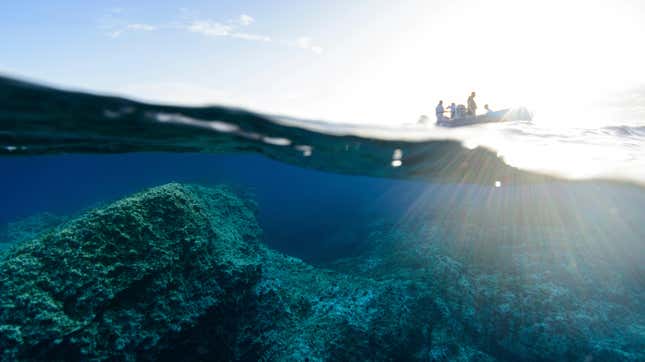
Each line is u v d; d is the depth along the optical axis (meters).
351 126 9.84
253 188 25.95
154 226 9.89
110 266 8.43
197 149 13.26
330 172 20.16
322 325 11.77
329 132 10.18
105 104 7.18
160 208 10.41
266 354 10.73
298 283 14.82
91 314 7.69
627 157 10.89
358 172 17.52
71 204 42.53
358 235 25.16
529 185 17.83
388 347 11.43
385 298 13.06
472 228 18.70
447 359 11.45
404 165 14.05
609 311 12.42
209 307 9.76
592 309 12.48
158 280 9.03
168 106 7.62
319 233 30.05
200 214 11.84
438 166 14.08
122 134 9.41
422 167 14.30
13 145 9.38
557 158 11.73
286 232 31.62
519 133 10.41
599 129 10.93
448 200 22.48
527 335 12.32
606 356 10.97
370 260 18.55
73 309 7.58
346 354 10.88
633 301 12.79
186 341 9.28
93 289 7.91
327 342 11.08
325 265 19.59
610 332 11.75
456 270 15.22
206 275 10.31
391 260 17.81
